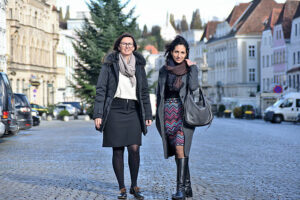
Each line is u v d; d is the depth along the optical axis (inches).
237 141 887.1
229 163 546.9
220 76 4790.8
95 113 335.9
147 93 342.0
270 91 3444.9
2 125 788.0
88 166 519.5
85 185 397.7
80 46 2476.6
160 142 865.5
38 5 3383.4
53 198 345.4
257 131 1250.0
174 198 323.3
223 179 430.6
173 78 326.0
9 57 2869.1
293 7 3422.7
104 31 2413.9
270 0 4439.0
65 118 2202.3
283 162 558.9
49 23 3607.3
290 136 1045.8
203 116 320.5
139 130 340.8
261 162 557.9
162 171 479.2
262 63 3786.9
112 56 338.6
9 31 2945.4
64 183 408.2
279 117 1994.3
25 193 364.2
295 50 3132.4
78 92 2463.1
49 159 588.7
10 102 807.7
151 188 384.2
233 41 4441.4
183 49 327.3
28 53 3206.2
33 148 742.5
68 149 724.7
